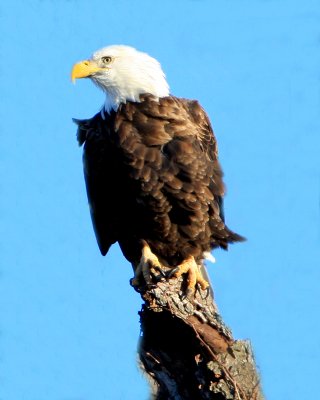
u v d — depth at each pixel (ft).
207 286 41.50
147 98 43.73
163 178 42.47
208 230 43.70
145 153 42.55
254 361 36.09
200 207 42.96
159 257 45.19
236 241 44.14
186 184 42.60
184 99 45.88
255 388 35.42
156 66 45.32
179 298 36.29
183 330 36.19
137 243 44.86
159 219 43.45
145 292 36.63
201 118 45.44
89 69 44.91
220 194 43.60
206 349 35.73
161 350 36.76
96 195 45.14
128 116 43.34
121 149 42.83
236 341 36.01
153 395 38.70
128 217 44.34
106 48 45.42
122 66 44.70
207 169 43.09
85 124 45.50
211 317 36.19
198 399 36.32
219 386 35.35
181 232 43.70
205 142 44.86
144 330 37.09
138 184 42.86
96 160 44.21
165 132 42.80
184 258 44.45
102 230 46.14
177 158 42.45
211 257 44.60
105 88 44.83
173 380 36.76
